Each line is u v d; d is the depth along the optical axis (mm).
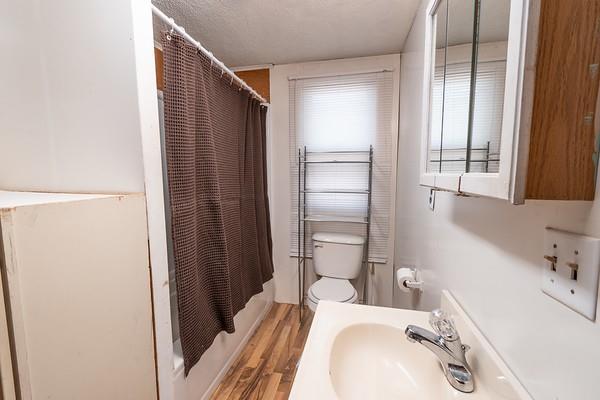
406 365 793
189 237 1185
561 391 405
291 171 2312
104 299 727
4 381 531
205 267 1393
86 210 672
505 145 364
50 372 599
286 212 2367
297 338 1976
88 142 874
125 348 799
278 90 2254
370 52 2006
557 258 410
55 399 610
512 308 535
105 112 844
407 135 1699
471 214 729
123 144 844
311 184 2271
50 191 929
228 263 1485
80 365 666
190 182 1181
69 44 842
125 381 802
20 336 542
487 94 499
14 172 963
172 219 1118
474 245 710
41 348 579
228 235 1621
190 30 1685
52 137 901
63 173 911
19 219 535
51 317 598
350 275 2098
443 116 814
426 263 1201
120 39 799
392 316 901
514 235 529
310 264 2352
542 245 448
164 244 943
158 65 1619
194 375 1309
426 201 1208
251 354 1804
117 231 762
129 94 815
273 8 1461
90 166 885
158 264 918
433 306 1083
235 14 1513
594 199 347
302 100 2215
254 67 2248
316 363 663
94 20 810
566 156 344
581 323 369
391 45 1896
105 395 734
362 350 826
